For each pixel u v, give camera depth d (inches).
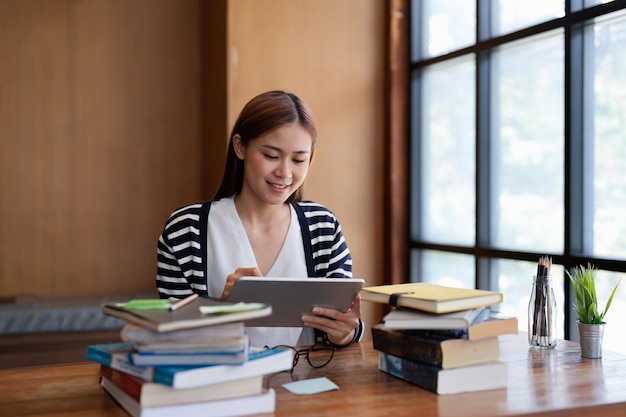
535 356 66.6
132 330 47.1
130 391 48.1
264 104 69.6
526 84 126.8
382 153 157.0
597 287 109.8
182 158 163.9
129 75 160.1
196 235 73.2
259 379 49.1
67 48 155.9
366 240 155.8
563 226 117.7
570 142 114.3
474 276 139.3
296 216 76.1
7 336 128.0
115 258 159.9
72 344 131.6
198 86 164.7
